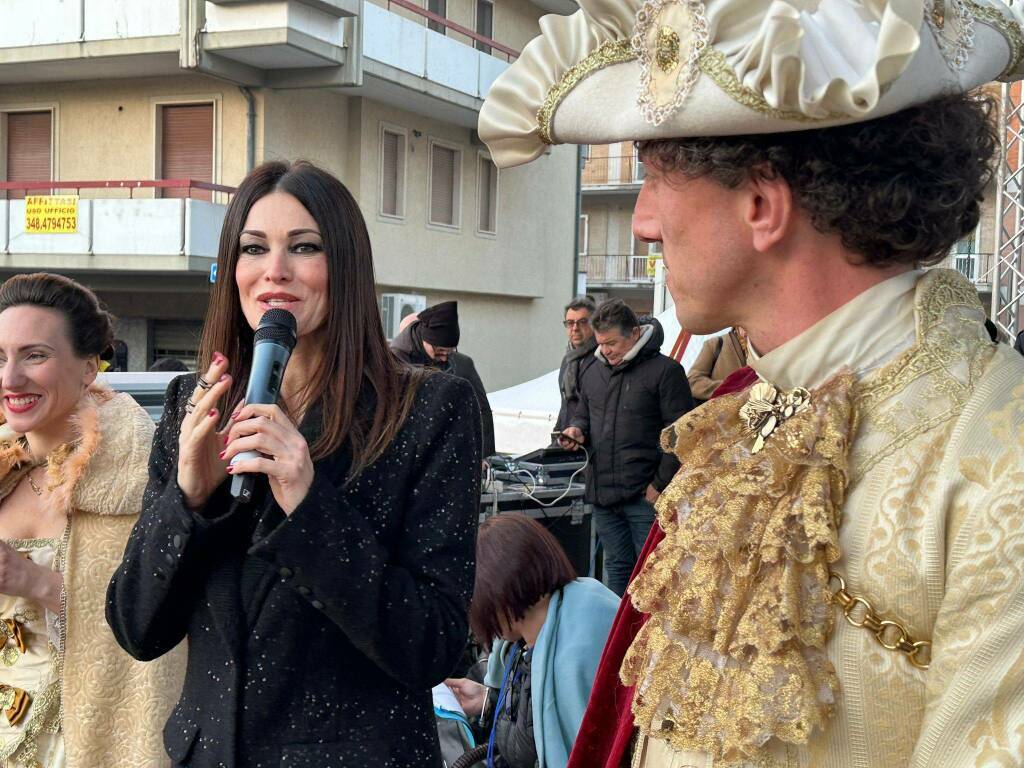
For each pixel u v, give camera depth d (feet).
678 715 3.45
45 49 48.19
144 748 7.11
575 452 19.17
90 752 7.09
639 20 3.31
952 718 2.87
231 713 4.94
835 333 3.39
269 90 49.80
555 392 34.58
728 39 3.15
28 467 7.61
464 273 63.31
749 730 3.16
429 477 5.26
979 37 3.28
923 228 3.23
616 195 101.76
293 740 4.93
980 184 3.32
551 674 7.82
